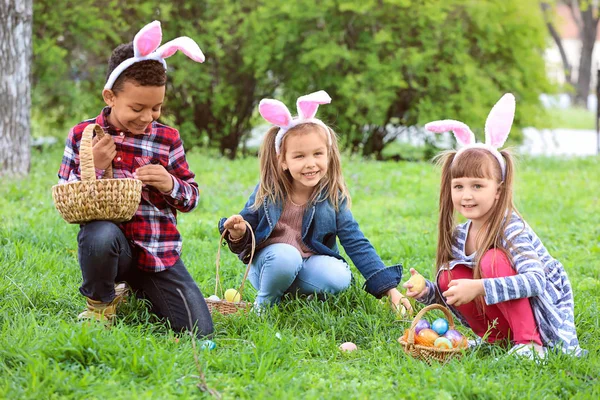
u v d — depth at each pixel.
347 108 12.83
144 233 4.10
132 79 3.79
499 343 4.00
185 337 3.88
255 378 3.37
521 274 3.80
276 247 4.53
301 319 4.33
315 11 12.30
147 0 12.85
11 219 6.76
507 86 13.18
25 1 9.13
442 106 12.72
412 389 3.26
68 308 4.35
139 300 4.32
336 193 4.66
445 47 12.61
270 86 13.43
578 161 13.23
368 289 4.57
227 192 8.84
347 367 3.62
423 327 3.85
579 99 36.53
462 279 3.79
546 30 13.89
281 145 4.55
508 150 4.11
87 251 3.82
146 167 3.94
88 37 12.82
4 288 4.39
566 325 3.90
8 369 3.28
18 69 9.15
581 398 3.26
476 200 3.94
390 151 14.59
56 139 13.72
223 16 12.72
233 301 4.61
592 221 7.82
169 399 3.10
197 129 13.58
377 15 12.55
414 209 8.18
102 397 3.11
